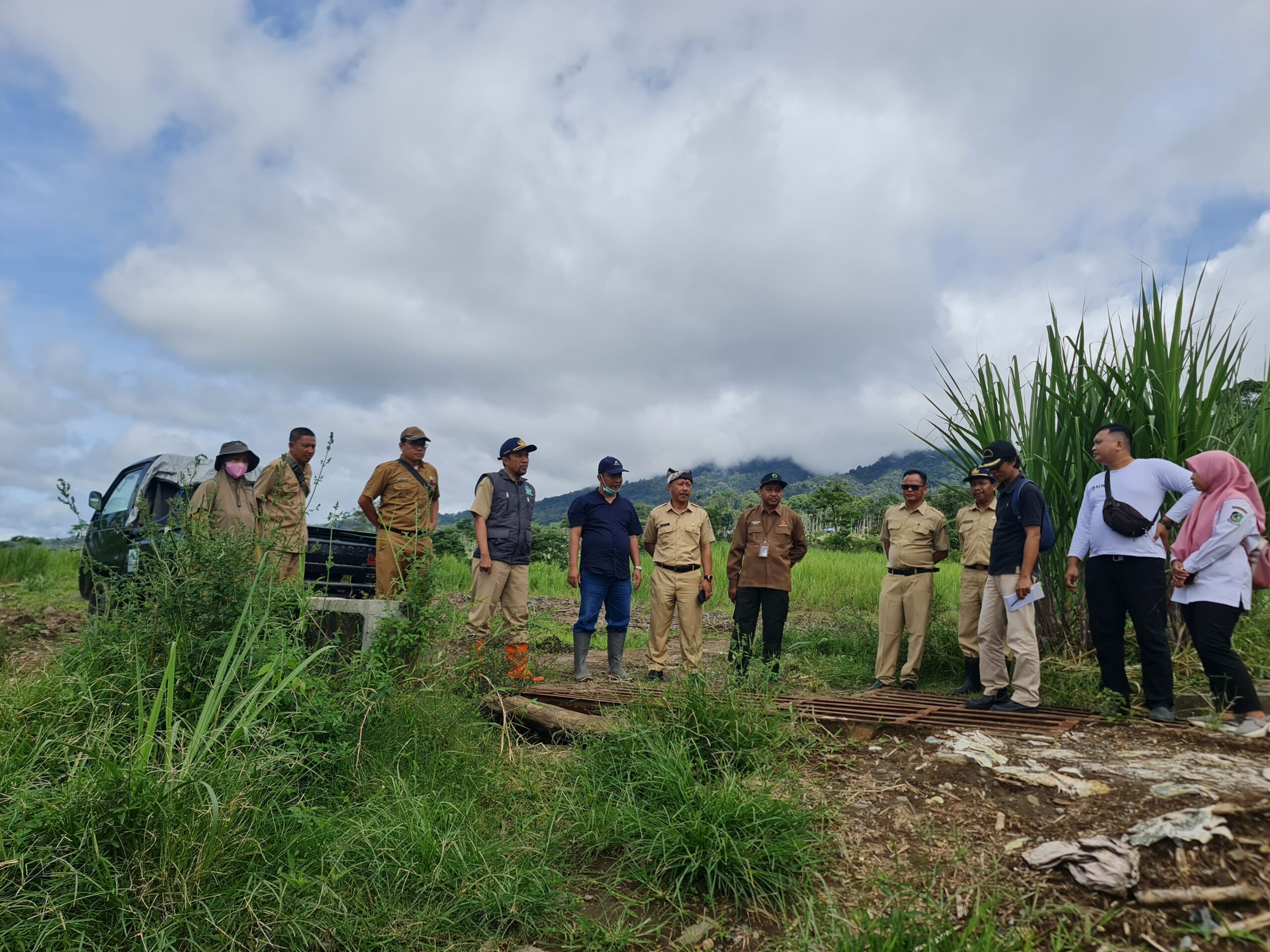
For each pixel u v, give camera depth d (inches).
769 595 256.8
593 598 255.4
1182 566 169.3
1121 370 229.3
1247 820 112.0
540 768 161.5
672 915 112.6
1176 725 167.9
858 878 115.8
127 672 140.6
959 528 254.5
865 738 168.1
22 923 89.2
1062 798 127.5
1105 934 97.5
